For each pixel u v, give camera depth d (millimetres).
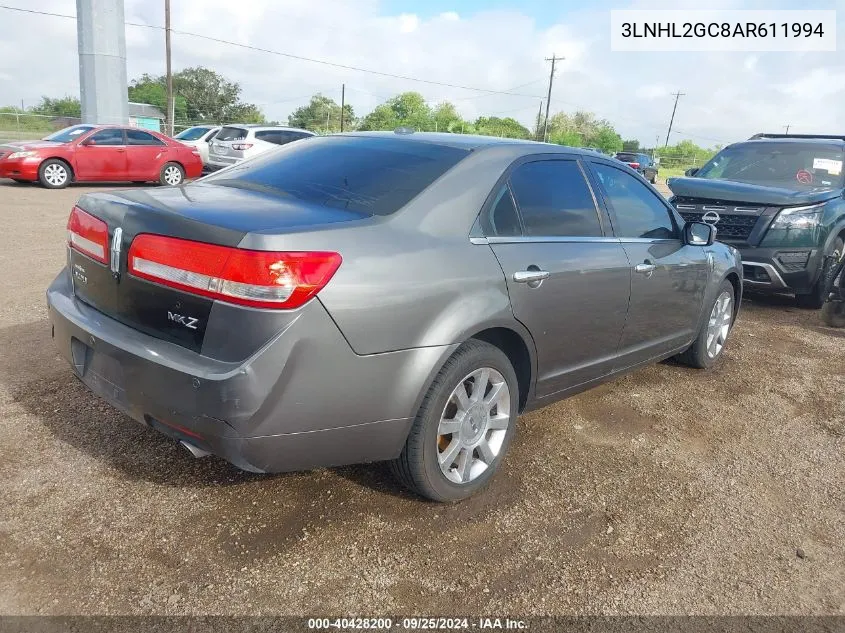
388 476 3275
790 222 6977
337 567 2602
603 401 4473
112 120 22469
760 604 2586
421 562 2672
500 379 3146
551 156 3604
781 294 8422
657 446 3857
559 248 3375
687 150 80875
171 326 2531
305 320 2391
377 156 3271
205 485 3070
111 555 2562
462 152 3236
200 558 2588
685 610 2523
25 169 14562
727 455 3816
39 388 3908
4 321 5070
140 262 2582
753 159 8492
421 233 2797
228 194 2959
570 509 3135
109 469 3133
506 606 2471
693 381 4980
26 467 3096
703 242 4395
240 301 2346
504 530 2926
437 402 2816
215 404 2355
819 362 5645
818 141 8500
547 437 3871
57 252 7789
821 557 2912
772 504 3318
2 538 2605
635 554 2834
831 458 3863
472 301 2861
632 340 4051
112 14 21641
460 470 3088
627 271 3789
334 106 73188
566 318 3412
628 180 4180
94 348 2719
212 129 20969
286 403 2422
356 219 2695
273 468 2549
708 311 4902
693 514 3174
